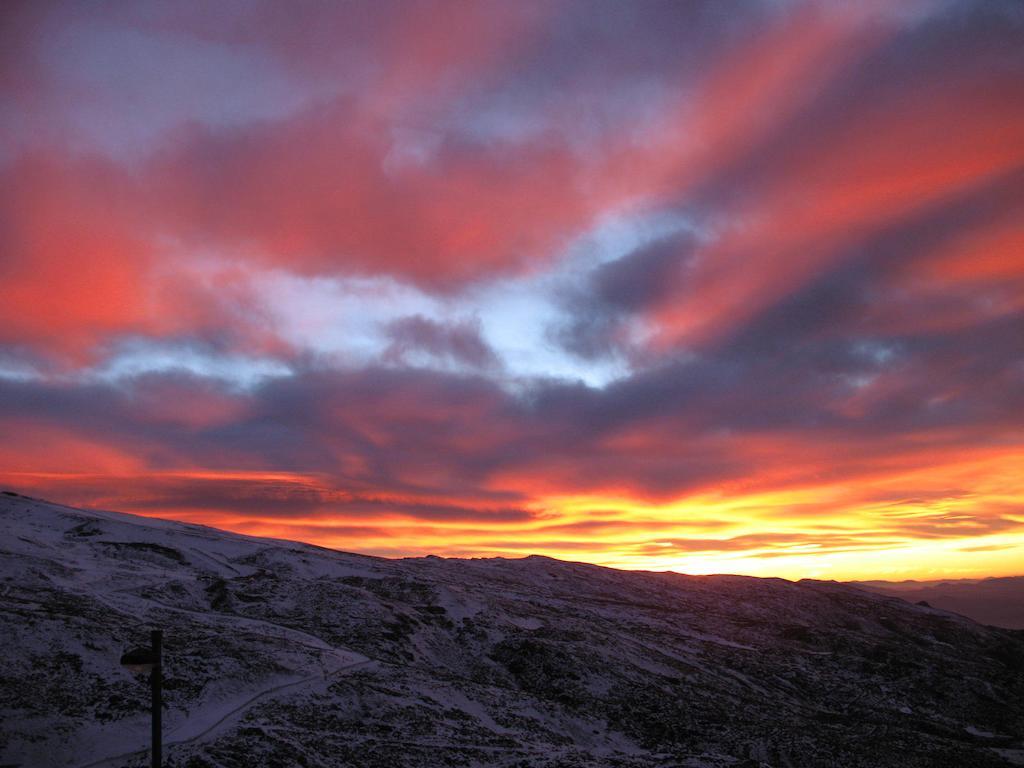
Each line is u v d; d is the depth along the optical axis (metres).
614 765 37.88
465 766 36.25
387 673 52.06
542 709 51.84
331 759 34.44
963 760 50.66
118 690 40.06
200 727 37.53
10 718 34.94
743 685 69.19
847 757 47.72
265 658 48.69
